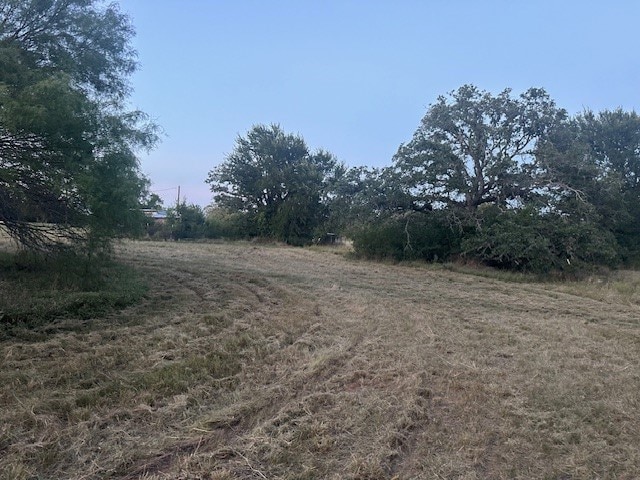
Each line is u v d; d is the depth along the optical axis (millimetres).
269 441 3945
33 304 7926
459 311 10680
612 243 19391
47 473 3391
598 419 4652
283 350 6797
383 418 4531
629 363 6738
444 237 21625
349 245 32125
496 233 18641
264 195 37625
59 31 10711
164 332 7398
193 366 5816
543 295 13711
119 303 9141
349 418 4496
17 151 9031
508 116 20703
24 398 4609
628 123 25328
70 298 8438
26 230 10297
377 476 3516
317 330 8195
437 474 3586
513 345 7637
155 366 5781
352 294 12445
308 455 3768
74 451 3674
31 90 8164
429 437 4211
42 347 6250
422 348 7176
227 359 6227
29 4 9922
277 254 25328
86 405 4570
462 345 7516
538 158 20234
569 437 4258
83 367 5602
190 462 3578
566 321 9789
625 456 3945
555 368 6320
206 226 37188
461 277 17359
